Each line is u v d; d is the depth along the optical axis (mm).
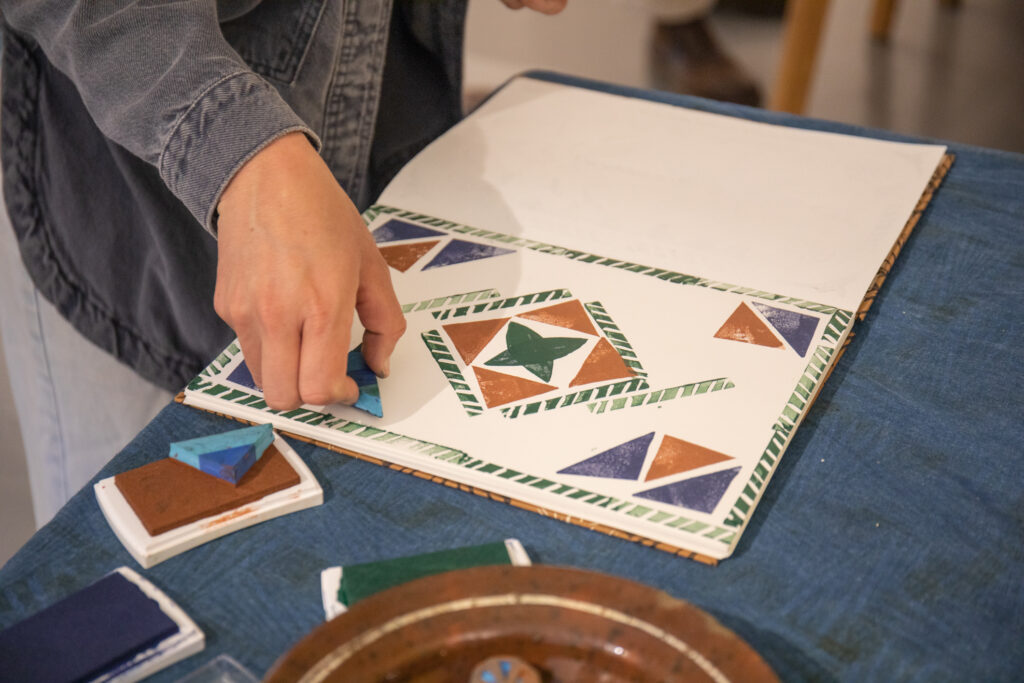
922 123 2387
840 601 471
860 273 697
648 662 388
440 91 994
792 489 531
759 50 2719
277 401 538
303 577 480
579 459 536
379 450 545
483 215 766
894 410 588
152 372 972
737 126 903
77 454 1038
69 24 616
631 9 2904
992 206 796
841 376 615
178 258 886
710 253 719
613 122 906
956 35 2818
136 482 512
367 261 580
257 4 786
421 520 512
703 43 2740
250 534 502
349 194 924
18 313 969
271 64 804
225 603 466
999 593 479
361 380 582
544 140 874
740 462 533
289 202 559
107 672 421
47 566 482
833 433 569
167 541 484
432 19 927
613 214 767
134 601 450
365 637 387
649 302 664
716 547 485
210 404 581
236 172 573
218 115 583
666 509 504
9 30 773
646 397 578
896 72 2625
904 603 471
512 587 410
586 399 578
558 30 2781
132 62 612
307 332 527
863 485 535
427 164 834
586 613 399
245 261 543
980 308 679
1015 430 576
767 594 473
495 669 381
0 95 807
